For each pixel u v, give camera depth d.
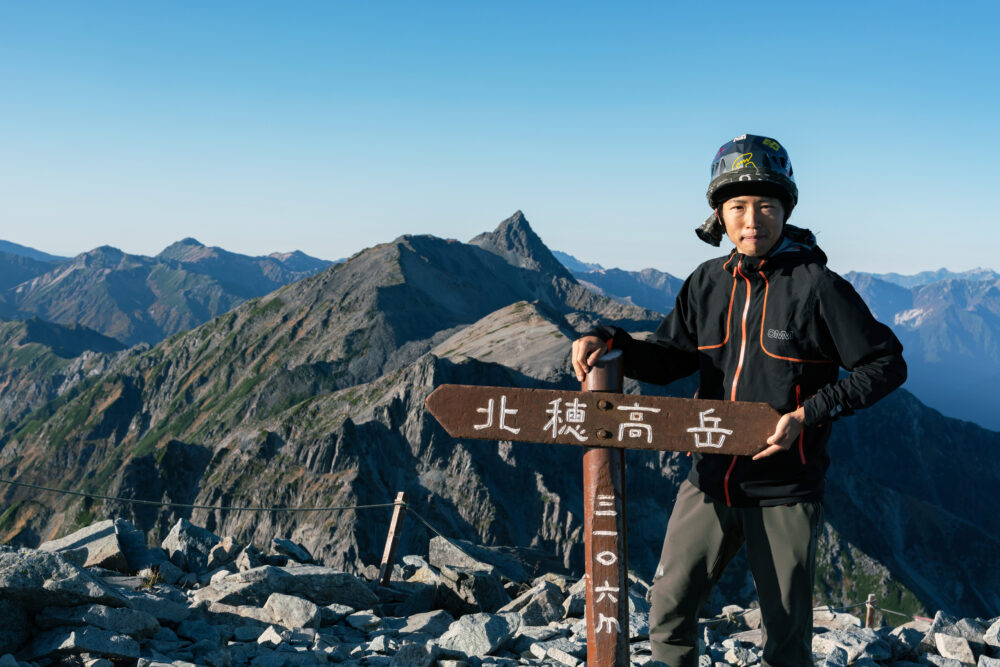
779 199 3.43
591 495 3.17
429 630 8.45
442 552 14.37
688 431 3.10
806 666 3.64
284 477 147.25
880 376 3.07
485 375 169.00
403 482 148.88
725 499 3.59
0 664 5.29
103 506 151.88
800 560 3.48
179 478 156.25
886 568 173.62
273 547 11.53
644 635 6.80
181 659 5.95
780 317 3.39
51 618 5.88
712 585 3.81
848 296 3.23
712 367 3.68
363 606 9.27
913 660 6.46
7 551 6.53
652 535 152.12
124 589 7.64
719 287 3.64
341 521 131.50
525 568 15.33
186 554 10.50
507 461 156.38
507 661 6.12
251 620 7.56
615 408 3.15
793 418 3.07
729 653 6.45
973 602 187.88
